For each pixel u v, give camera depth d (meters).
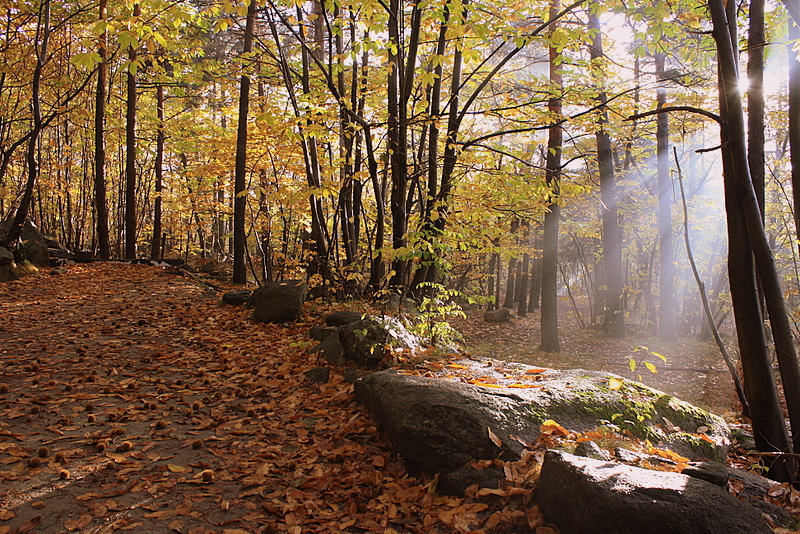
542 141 11.63
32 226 14.67
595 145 17.55
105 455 3.67
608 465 2.74
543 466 2.88
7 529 2.79
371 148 8.45
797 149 5.06
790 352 4.00
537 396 3.79
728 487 3.14
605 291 20.91
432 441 3.49
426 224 6.72
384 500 3.31
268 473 3.61
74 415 4.36
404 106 8.35
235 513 3.13
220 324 8.11
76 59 4.86
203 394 5.11
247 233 18.08
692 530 2.25
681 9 6.75
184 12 5.98
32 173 13.11
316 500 3.32
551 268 14.21
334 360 5.80
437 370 4.95
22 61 14.52
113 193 27.23
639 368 12.84
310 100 7.93
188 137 20.69
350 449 3.95
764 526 2.34
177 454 3.80
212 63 12.37
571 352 14.75
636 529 2.33
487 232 8.59
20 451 3.62
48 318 8.12
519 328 20.19
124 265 15.70
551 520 2.73
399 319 6.37
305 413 4.68
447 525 2.98
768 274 3.98
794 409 4.02
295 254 16.31
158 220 21.50
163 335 7.36
